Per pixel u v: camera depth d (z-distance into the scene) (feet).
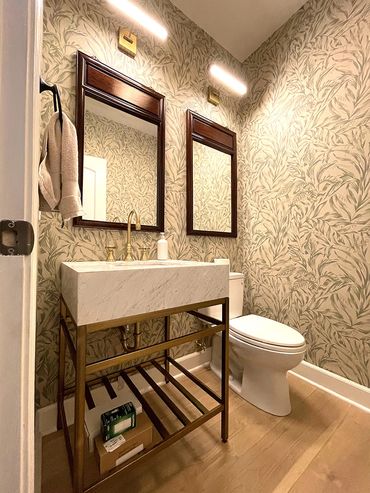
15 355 1.25
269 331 4.08
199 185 5.40
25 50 1.27
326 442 3.32
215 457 3.06
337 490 2.66
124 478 2.77
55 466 2.89
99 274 2.26
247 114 6.21
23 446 1.29
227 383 3.34
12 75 1.24
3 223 1.22
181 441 3.31
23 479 1.29
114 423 2.74
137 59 4.31
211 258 5.57
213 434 3.44
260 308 5.83
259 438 3.37
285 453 3.13
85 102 3.77
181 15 5.01
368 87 4.01
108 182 4.05
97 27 3.85
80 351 2.17
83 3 3.72
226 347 3.35
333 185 4.48
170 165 4.82
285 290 5.32
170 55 4.81
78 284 2.15
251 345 3.88
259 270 5.88
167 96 4.75
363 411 3.96
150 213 4.54
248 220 6.16
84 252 3.75
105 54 3.92
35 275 1.49
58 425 3.43
